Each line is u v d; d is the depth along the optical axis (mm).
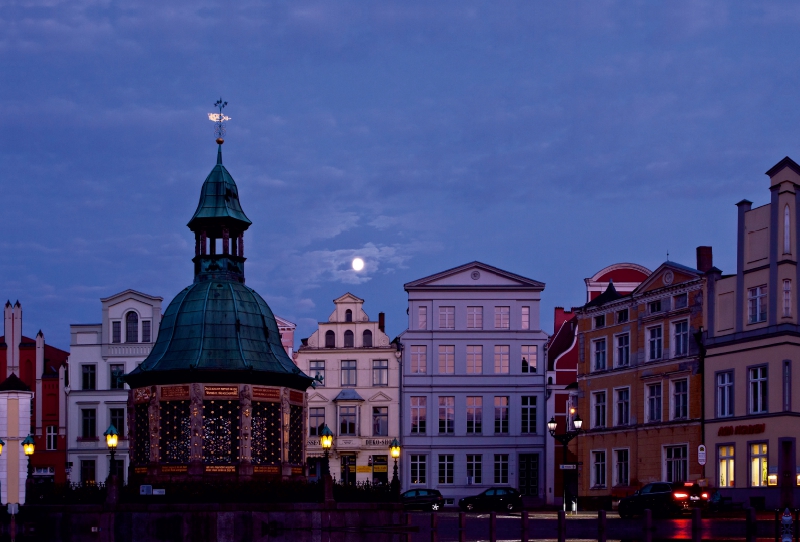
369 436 84000
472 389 84562
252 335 43750
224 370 41656
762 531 40875
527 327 85375
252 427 42344
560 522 33406
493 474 83688
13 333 84250
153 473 41500
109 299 83500
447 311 85625
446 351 85188
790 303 58844
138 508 38438
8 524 39688
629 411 69750
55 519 39312
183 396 41656
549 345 87625
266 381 42625
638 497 53469
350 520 39375
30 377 83688
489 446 83875
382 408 84500
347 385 84938
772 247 59188
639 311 69375
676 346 66188
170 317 44438
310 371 85188
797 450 57375
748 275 60875
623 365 70562
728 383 61625
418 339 85250
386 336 85312
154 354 43688
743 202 61625
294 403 44062
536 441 83938
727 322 62156
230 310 43906
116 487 38938
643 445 67875
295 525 38344
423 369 85000
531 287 85438
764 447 58500
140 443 42625
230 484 39406
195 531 38062
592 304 74375
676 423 64938
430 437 84062
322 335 85625
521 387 84500
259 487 39375
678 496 51938
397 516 41219
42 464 82250
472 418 84500
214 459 41781
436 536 36656
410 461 83812
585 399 74312
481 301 85625
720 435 61500
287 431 43219
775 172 59688
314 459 83688
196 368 41562
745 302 60969
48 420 82938
